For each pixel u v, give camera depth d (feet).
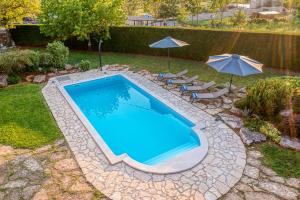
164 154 33.19
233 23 146.00
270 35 55.31
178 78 54.34
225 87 47.93
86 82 55.83
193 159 28.45
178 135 37.88
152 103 47.14
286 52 54.29
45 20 76.89
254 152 29.58
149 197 23.63
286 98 34.65
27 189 24.64
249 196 23.41
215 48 63.82
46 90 50.34
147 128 40.24
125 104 49.01
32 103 43.91
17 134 34.14
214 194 23.77
